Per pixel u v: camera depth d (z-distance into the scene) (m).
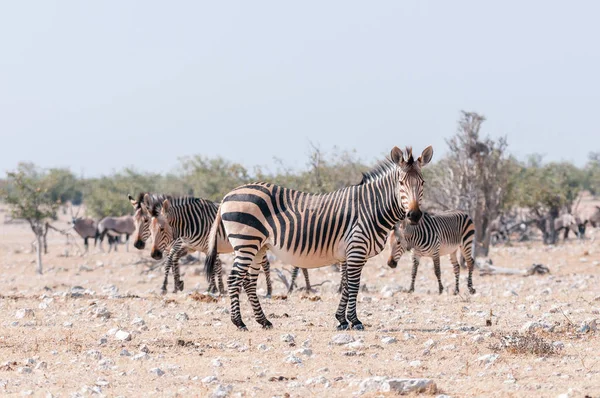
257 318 19.80
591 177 138.75
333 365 14.54
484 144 54.09
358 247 18.66
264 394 12.20
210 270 19.50
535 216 84.25
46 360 15.14
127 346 16.72
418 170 18.16
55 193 126.88
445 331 18.66
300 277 41.19
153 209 27.94
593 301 25.92
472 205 53.66
